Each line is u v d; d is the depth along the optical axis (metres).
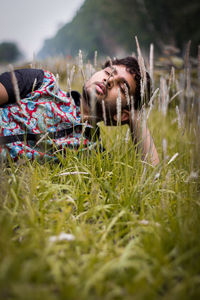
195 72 4.08
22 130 1.75
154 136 2.14
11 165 1.50
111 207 1.39
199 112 1.78
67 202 1.40
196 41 12.61
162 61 5.09
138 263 1.02
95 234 1.23
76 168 1.59
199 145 1.55
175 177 1.84
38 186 1.51
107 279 0.98
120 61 2.02
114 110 1.92
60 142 1.80
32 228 1.13
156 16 13.19
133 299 0.85
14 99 1.76
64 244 1.07
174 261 1.07
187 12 13.18
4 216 1.19
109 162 1.78
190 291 0.95
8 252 0.96
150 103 1.65
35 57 2.18
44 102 1.82
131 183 1.62
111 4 22.64
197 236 1.17
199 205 1.41
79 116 1.91
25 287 0.84
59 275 0.89
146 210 1.51
